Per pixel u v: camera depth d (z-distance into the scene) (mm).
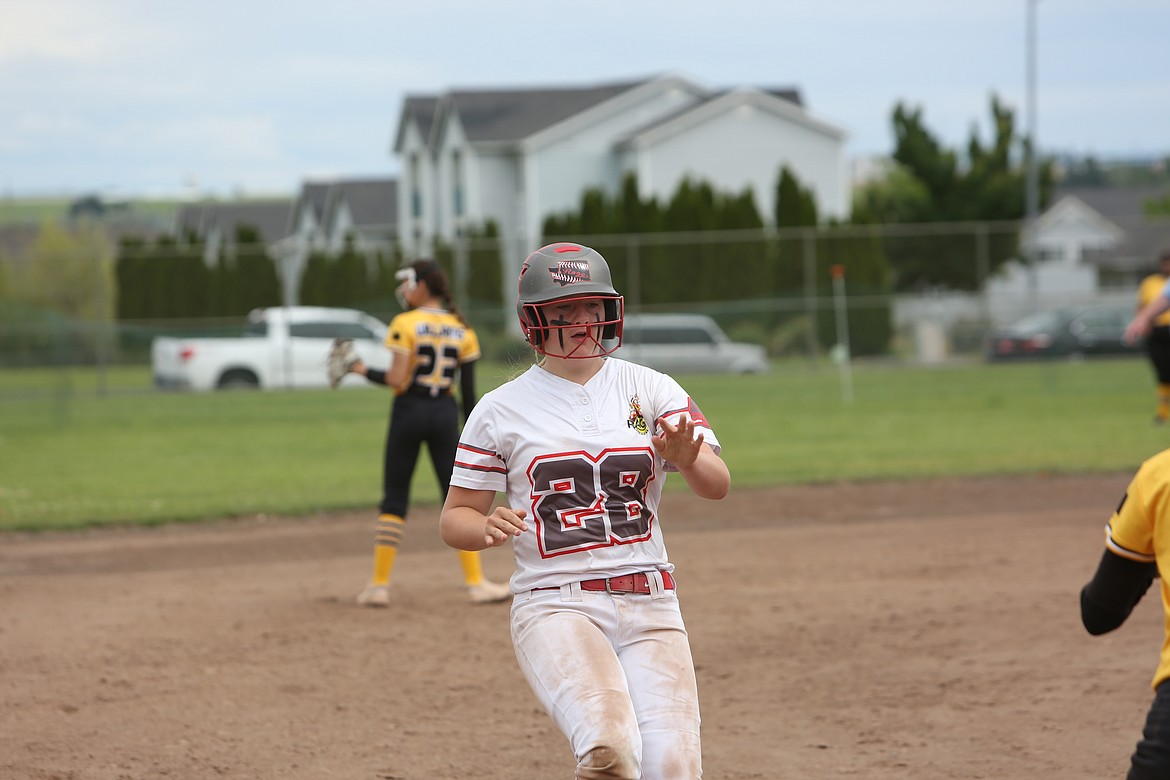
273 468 59719
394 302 120812
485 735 21656
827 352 107250
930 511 44875
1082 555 35969
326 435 74562
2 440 72875
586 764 12414
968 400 86438
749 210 129500
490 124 173250
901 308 107688
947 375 100500
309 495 50344
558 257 14023
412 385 31188
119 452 66500
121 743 21312
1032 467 53500
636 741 12562
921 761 19906
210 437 73812
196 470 59062
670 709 13172
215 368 99188
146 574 36625
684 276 114000
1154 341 66438
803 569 35188
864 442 64188
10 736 21703
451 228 179750
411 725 22219
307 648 27531
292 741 21375
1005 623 28375
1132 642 26531
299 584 34844
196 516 45719
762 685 24234
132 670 25906
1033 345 107375
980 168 174875
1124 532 12539
